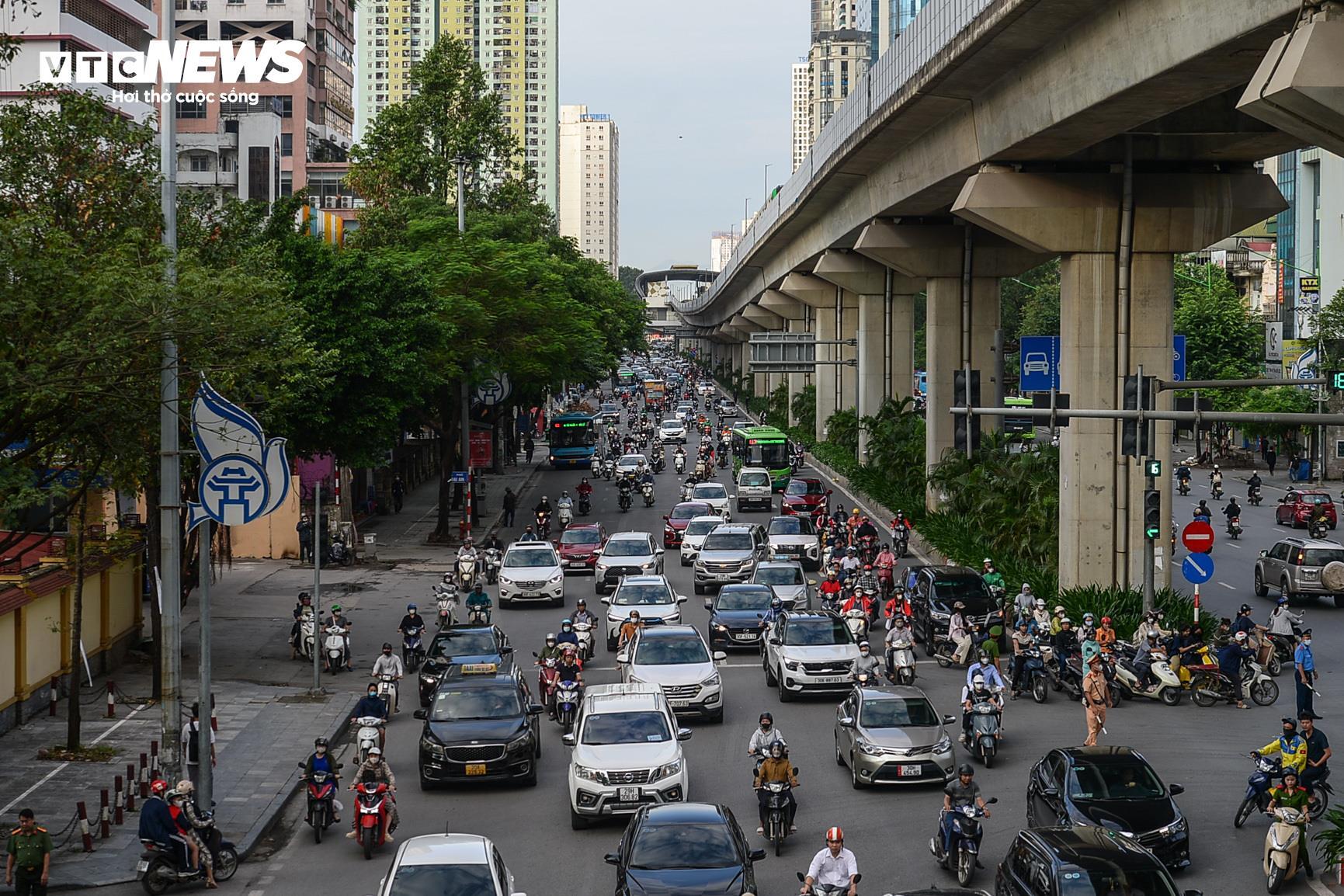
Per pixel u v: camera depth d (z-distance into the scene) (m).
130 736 34.56
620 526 80.06
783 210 107.81
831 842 20.67
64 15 80.06
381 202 98.25
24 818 22.22
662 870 20.69
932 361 79.00
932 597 44.44
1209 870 23.55
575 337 80.56
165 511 27.14
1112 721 35.03
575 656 36.88
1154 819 23.25
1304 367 98.44
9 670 34.91
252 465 27.16
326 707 38.44
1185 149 49.41
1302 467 95.75
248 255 38.75
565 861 24.70
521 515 86.19
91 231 31.62
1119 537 50.09
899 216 77.38
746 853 21.48
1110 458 50.19
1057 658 39.12
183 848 23.64
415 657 44.31
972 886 22.69
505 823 27.44
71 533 37.44
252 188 131.62
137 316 24.77
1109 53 38.97
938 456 78.38
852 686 37.50
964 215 51.44
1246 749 31.81
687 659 35.81
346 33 168.38
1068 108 42.59
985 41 43.56
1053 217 49.97
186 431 32.72
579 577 63.59
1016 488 58.56
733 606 45.56
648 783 26.28
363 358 49.00
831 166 76.44
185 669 43.72
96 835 26.78
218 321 26.23
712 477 103.12
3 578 34.81
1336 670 40.84
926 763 28.48
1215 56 33.41
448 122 103.50
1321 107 24.86
